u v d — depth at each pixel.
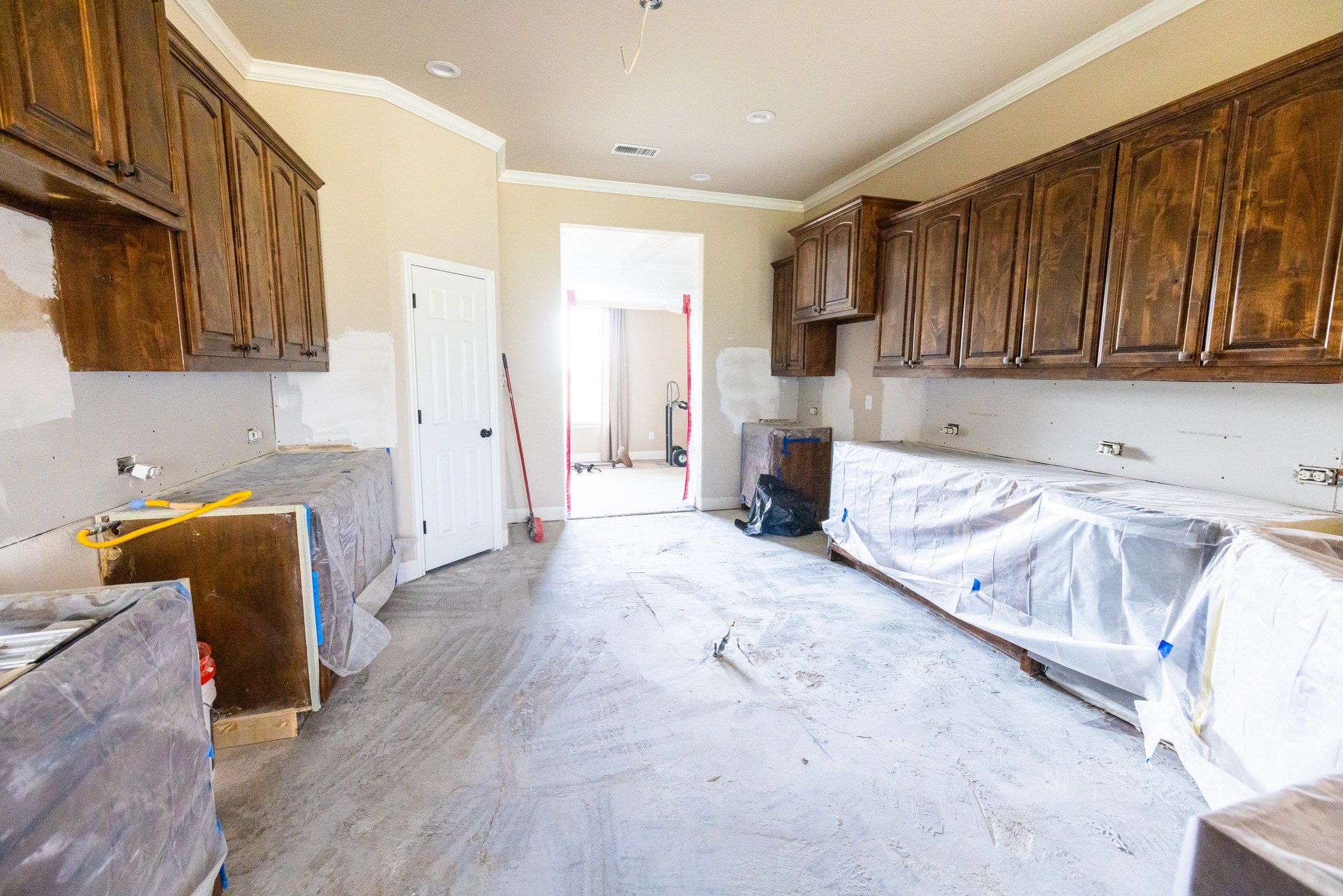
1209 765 1.39
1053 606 2.19
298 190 2.73
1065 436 2.69
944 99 3.21
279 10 2.49
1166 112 1.93
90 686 0.91
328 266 3.12
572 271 6.86
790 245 5.24
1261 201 1.70
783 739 1.93
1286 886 0.49
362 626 2.30
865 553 3.38
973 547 2.58
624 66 2.91
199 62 1.85
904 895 1.35
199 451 2.34
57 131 1.22
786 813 1.61
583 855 1.46
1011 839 1.52
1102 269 2.21
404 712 2.07
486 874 1.40
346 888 1.36
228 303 2.07
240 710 1.89
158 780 1.08
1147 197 2.02
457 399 3.71
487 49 2.78
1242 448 2.03
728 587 3.32
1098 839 1.52
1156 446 2.30
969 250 2.85
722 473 5.30
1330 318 1.55
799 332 4.71
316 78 3.01
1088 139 2.20
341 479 2.33
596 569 3.63
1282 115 1.63
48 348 1.58
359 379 3.21
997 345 2.70
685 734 1.96
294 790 1.68
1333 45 1.50
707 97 3.23
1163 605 1.78
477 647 2.57
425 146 3.37
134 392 1.94
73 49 1.27
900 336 3.38
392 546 3.17
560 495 4.89
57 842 0.82
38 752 0.79
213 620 1.84
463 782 1.72
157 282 1.74
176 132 1.70
